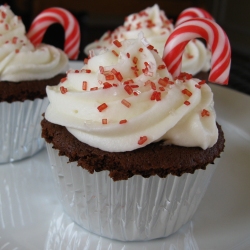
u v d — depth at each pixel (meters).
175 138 0.16
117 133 0.16
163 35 0.28
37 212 0.19
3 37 0.23
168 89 0.17
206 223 0.19
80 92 0.17
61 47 0.45
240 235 0.18
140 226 0.17
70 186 0.18
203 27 0.19
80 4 0.60
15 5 0.56
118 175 0.16
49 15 0.26
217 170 0.23
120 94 0.17
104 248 0.18
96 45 0.31
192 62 0.27
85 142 0.16
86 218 0.18
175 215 0.17
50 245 0.18
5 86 0.22
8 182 0.21
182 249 0.18
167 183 0.16
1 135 0.22
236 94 0.29
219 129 0.18
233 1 0.53
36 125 0.23
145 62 0.18
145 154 0.16
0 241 0.17
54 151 0.17
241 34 0.52
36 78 0.23
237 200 0.21
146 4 0.62
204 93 0.18
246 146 0.25
